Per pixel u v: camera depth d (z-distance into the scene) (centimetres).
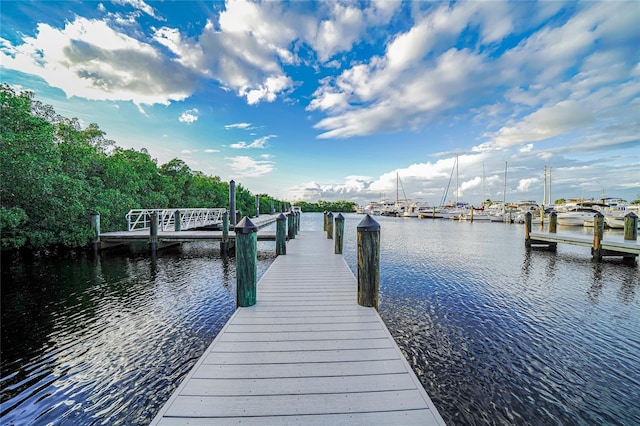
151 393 321
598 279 820
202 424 156
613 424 283
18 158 907
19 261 988
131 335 452
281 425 157
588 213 2792
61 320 504
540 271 920
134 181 1719
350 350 241
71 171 1235
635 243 1045
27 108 993
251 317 314
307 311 333
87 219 1116
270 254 1138
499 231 2395
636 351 419
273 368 212
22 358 385
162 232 1221
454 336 468
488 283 779
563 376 361
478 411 302
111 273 833
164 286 707
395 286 748
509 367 381
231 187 1588
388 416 164
